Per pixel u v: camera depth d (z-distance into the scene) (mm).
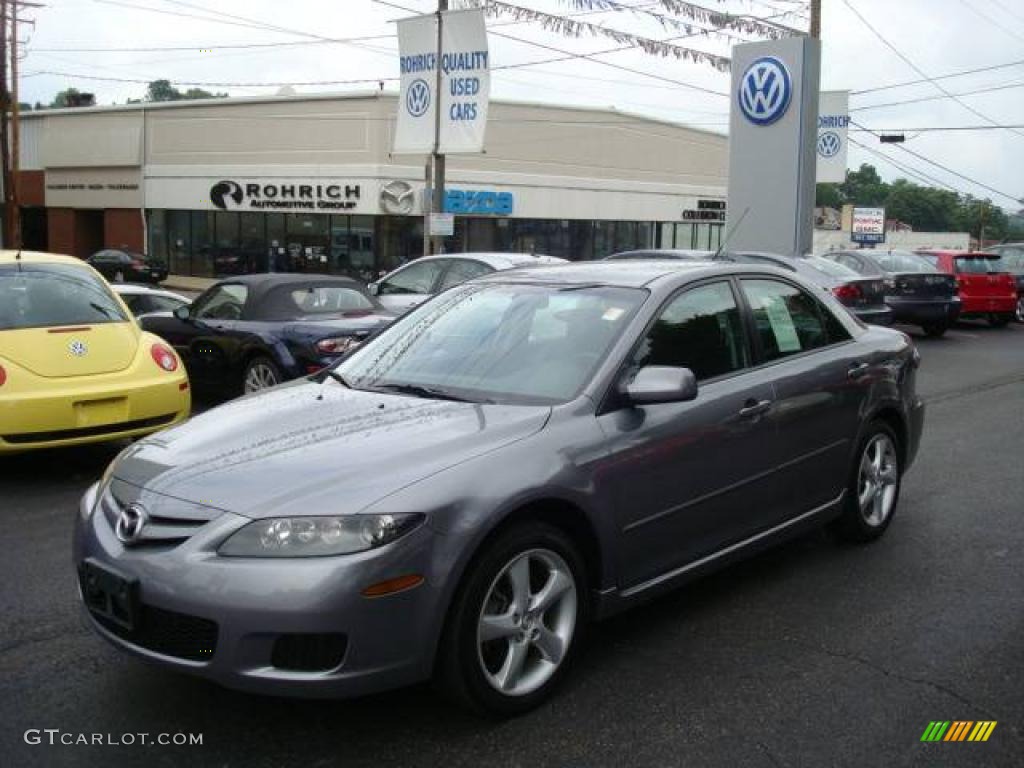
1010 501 6637
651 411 4145
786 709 3727
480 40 19562
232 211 41031
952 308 18000
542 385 4145
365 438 3727
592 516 3812
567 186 42906
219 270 41969
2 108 36844
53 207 48469
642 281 4578
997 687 3914
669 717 3660
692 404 4320
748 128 20438
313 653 3211
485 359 4418
